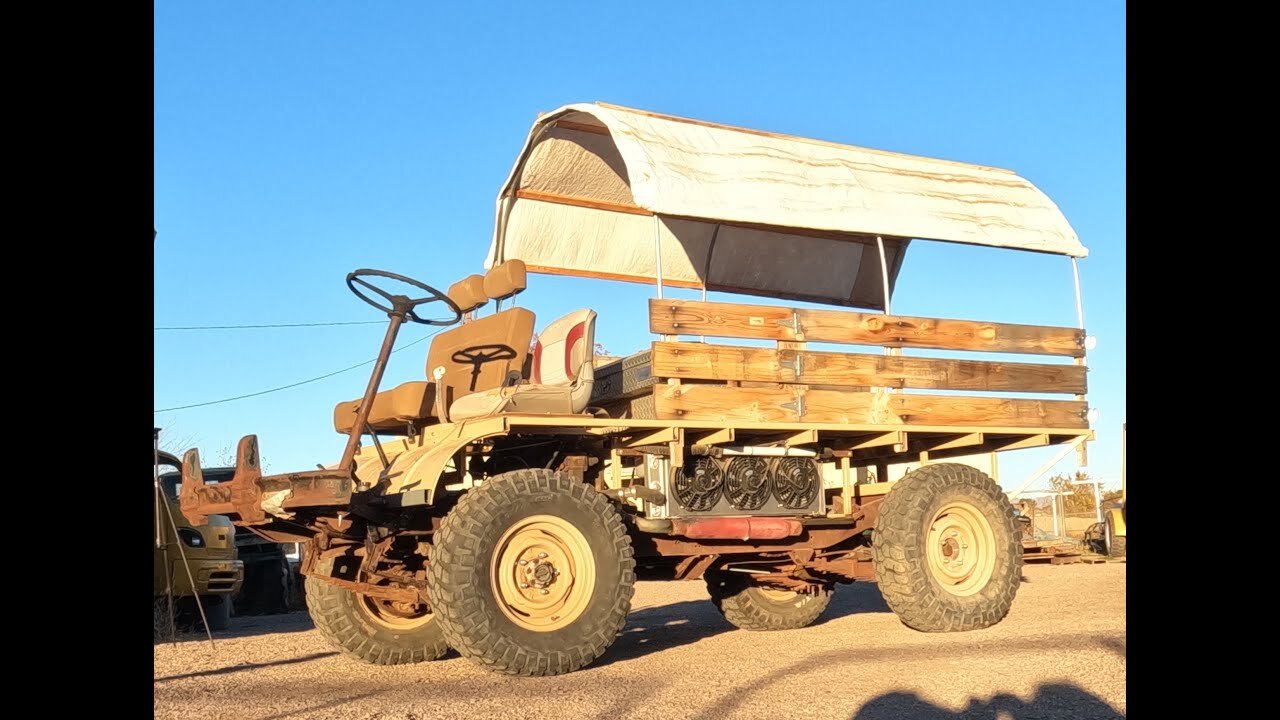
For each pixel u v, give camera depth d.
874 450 8.46
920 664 5.72
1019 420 7.86
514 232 8.18
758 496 7.32
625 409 7.24
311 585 6.68
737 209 6.72
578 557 5.95
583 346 6.52
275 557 12.79
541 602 5.83
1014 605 9.33
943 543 7.46
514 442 6.84
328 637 6.63
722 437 6.67
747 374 6.77
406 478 5.98
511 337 6.62
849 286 9.70
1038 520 21.91
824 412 7.05
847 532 7.65
